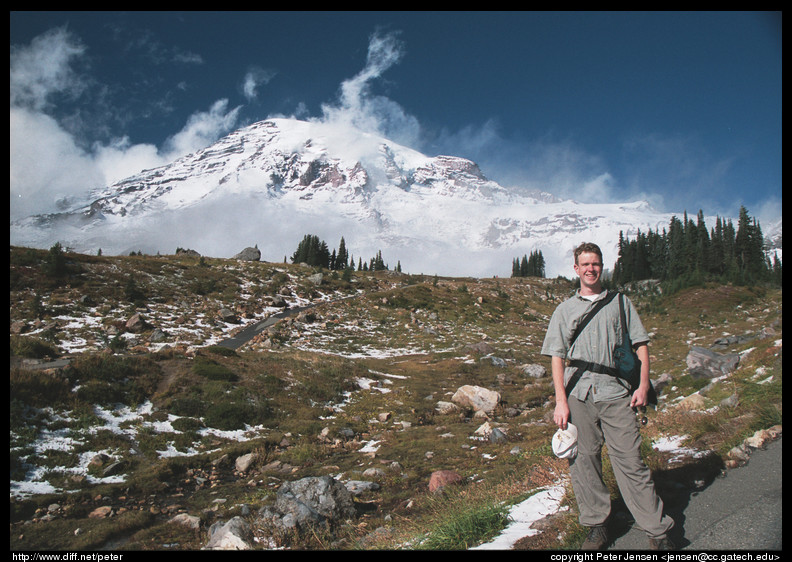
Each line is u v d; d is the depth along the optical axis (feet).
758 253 294.87
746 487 13.43
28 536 28.96
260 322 170.19
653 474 16.15
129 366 64.64
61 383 54.03
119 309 144.46
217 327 149.38
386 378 95.45
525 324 225.15
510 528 15.58
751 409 20.53
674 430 22.47
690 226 350.43
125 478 40.57
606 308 11.90
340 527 25.63
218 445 51.60
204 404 60.39
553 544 12.76
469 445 48.19
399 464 41.57
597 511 11.61
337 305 216.33
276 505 26.61
